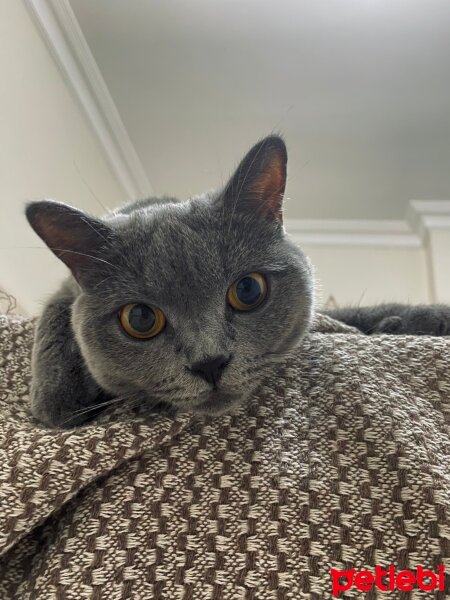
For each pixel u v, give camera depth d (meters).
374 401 0.18
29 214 0.20
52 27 0.48
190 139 0.63
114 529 0.15
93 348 0.20
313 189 0.72
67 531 0.15
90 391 0.22
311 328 0.23
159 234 0.21
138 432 0.16
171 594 0.14
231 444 0.17
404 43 0.51
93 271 0.21
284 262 0.22
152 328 0.20
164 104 0.59
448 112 0.59
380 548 0.15
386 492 0.16
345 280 0.78
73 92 0.54
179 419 0.18
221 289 0.20
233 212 0.22
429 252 0.75
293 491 0.16
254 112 0.59
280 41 0.51
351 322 0.27
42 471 0.15
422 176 0.69
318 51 0.52
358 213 0.76
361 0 0.47
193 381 0.19
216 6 0.48
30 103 0.45
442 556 0.15
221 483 0.16
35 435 0.16
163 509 0.16
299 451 0.17
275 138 0.22
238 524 0.15
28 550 0.17
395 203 0.74
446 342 0.20
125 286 0.20
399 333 0.25
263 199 0.22
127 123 0.61
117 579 0.15
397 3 0.47
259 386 0.20
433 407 0.19
